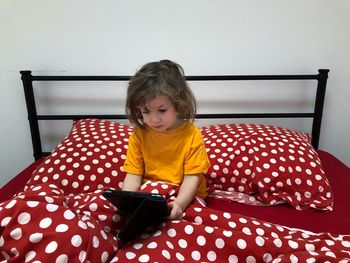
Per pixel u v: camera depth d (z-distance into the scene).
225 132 1.66
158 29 1.84
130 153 1.29
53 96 1.94
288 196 1.38
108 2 1.79
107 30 1.84
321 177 1.42
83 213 1.01
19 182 1.57
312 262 0.89
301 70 1.92
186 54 1.88
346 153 2.09
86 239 0.84
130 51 1.87
